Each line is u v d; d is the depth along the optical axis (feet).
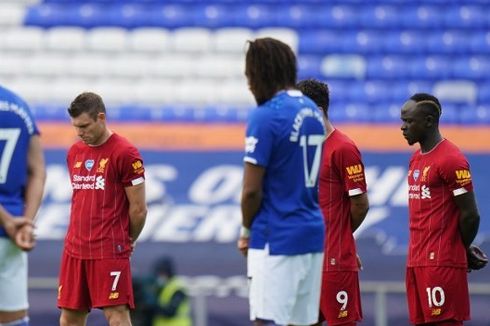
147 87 213.05
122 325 91.15
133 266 168.14
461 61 221.25
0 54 221.05
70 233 92.07
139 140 190.29
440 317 88.02
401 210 178.60
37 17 228.22
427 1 231.30
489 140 196.03
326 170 88.89
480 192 186.09
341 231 89.20
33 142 66.74
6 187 64.75
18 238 61.77
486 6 230.89
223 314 148.05
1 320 65.36
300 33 225.97
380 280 166.91
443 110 209.67
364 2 231.30
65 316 93.04
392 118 206.90
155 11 229.86
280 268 69.26
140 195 90.58
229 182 182.29
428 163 87.81
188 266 168.66
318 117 71.72
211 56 221.66
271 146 68.69
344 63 219.82
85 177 90.99
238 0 230.48
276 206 69.46
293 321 71.51
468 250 90.22
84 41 223.51
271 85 69.72
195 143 189.88
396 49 223.30
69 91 211.82
